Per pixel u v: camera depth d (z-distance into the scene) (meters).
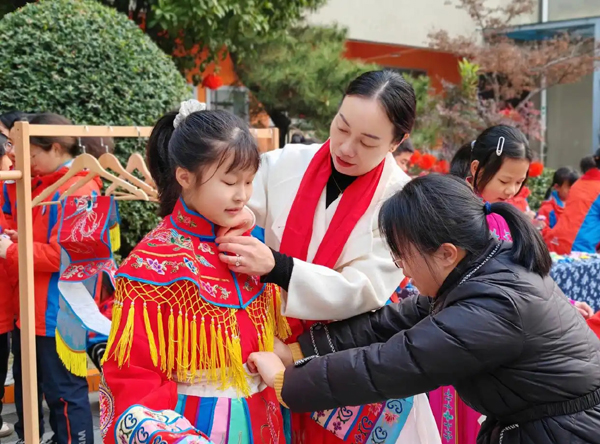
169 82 4.50
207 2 5.82
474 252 1.50
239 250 1.55
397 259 1.57
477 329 1.41
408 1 10.08
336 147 1.75
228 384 1.54
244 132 1.49
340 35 7.89
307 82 7.02
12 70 4.07
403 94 1.69
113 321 1.46
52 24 4.15
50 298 2.74
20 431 3.10
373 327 1.79
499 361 1.43
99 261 2.49
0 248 2.68
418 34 10.27
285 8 6.81
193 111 1.58
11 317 2.95
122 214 4.27
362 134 1.68
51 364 2.77
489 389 1.50
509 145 2.31
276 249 1.87
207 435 1.50
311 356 1.66
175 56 6.53
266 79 7.07
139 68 4.32
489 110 9.68
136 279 1.44
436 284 1.54
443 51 10.58
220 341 1.51
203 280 1.51
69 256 2.48
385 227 1.54
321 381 1.51
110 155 2.64
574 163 12.31
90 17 4.27
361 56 10.49
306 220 1.81
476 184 2.39
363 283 1.73
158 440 1.30
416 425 1.89
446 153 9.16
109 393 1.44
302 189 1.83
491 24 10.32
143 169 2.79
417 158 5.53
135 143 4.26
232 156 1.46
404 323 1.78
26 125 2.25
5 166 2.95
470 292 1.46
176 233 1.53
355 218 1.79
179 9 5.79
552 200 6.06
